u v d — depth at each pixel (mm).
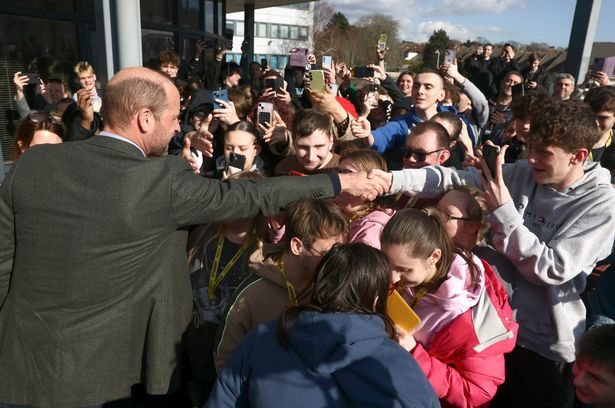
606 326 1560
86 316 1493
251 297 1640
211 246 1897
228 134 2992
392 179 1983
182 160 1614
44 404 1513
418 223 1551
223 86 7828
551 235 1839
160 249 1570
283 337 1274
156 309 1582
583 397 1541
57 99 5336
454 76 4652
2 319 1569
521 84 5543
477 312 1609
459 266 1623
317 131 2605
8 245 1519
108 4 3031
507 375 2043
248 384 1319
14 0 5887
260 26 44906
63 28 6602
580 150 1699
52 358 1492
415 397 1184
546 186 1874
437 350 1613
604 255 1775
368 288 1269
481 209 1828
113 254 1473
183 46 10047
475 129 4711
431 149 2479
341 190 1813
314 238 1525
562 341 1854
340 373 1197
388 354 1236
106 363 1530
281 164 3096
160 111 1566
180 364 1667
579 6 7062
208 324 1814
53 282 1476
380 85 6094
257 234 1837
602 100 3309
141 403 1705
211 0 11562
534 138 1740
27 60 6188
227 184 1623
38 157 1490
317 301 1288
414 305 1674
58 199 1444
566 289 1882
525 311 1922
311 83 3244
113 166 1467
